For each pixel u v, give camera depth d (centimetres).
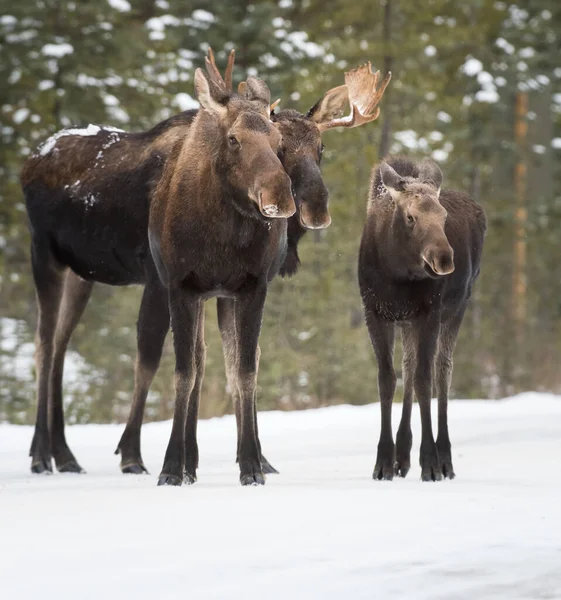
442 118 13600
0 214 10750
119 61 10825
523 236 13825
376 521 2170
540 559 1888
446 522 2169
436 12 12500
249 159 2702
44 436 3762
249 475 2898
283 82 10956
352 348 8938
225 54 10844
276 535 2022
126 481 3192
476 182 14150
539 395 6462
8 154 10750
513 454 3719
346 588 1686
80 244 3781
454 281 3444
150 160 3650
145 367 3572
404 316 3150
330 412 5569
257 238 2902
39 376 3828
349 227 10556
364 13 11825
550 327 13162
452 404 5941
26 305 10494
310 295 9394
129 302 9288
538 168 15062
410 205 3017
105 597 1611
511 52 15062
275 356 8531
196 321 2970
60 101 10794
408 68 11794
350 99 3309
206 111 2908
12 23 10625
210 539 1980
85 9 10812
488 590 1725
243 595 1633
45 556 1845
